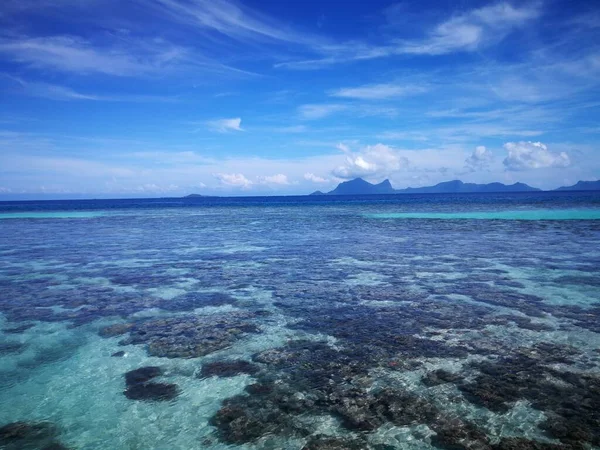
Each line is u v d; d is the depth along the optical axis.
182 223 46.97
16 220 54.78
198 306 12.99
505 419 6.46
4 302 13.53
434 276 16.67
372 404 7.00
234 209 85.56
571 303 12.62
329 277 16.86
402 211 64.50
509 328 10.50
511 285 14.95
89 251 24.70
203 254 23.22
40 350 9.62
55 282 16.42
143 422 6.66
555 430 6.15
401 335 10.15
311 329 10.73
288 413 6.80
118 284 16.05
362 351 9.23
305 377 8.05
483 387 7.47
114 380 8.12
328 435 6.18
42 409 7.08
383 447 5.86
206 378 8.13
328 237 30.50
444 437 6.05
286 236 31.70
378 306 12.67
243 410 6.93
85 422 6.68
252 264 19.98
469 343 9.55
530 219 43.56
